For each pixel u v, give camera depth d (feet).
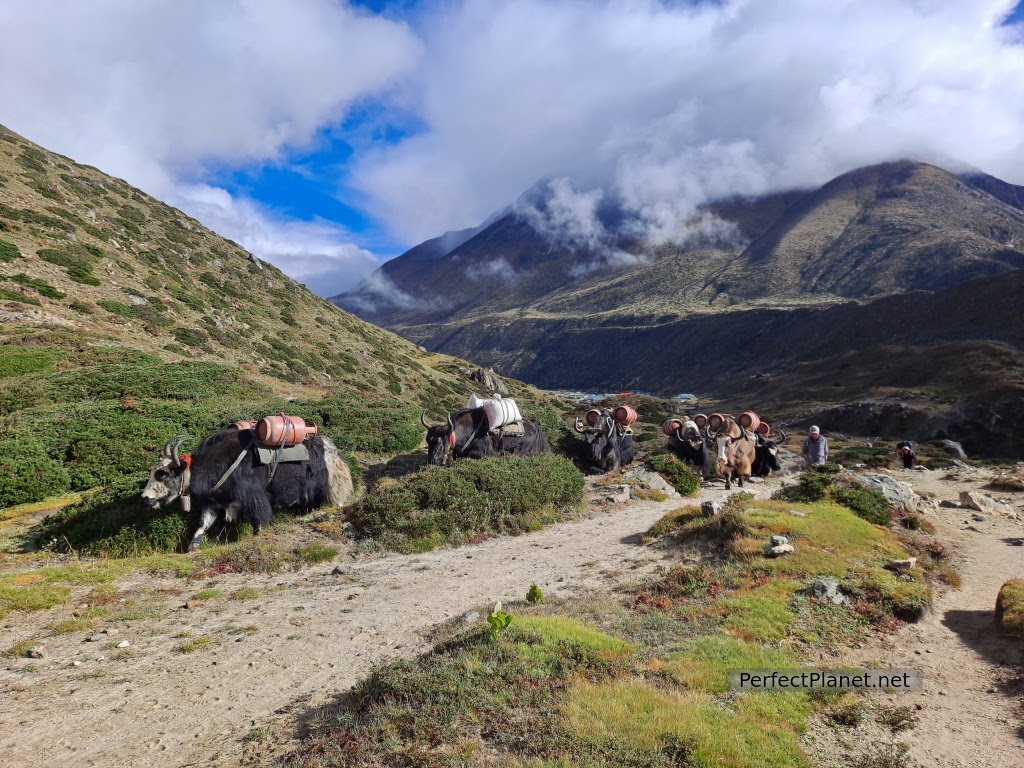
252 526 38.34
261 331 158.51
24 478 46.68
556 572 33.88
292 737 16.87
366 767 14.52
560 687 17.67
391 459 61.36
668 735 15.23
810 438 69.41
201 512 36.68
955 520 47.03
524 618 22.50
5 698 19.11
